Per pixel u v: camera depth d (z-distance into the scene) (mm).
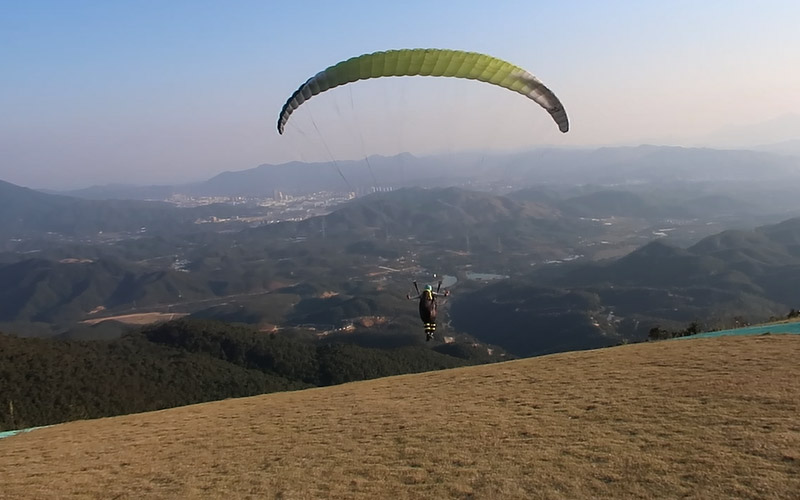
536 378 19438
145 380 57844
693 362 17688
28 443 21344
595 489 9875
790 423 11344
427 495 10539
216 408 24188
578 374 18938
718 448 10711
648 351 21375
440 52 17672
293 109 19391
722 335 25219
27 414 44188
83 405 48062
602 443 11859
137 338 75062
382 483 11430
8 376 49531
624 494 9547
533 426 13711
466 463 11844
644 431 12227
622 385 16359
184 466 14602
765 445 10484
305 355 73062
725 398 13516
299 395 25078
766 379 14445
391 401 19375
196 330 76250
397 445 13758
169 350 70500
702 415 12609
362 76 18281
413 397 19578
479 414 15609
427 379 23594
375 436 14883
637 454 10992
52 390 49438
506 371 21953
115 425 23141
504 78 18562
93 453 17625
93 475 14836
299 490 11664
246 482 12609
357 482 11664
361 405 19344
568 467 10859
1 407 44500
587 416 13914
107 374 56188
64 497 13227
